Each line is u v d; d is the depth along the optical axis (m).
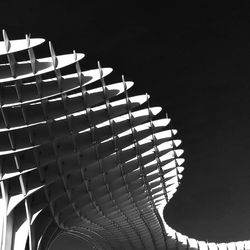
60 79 21.20
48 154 25.36
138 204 39.97
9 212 25.05
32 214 27.19
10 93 20.80
